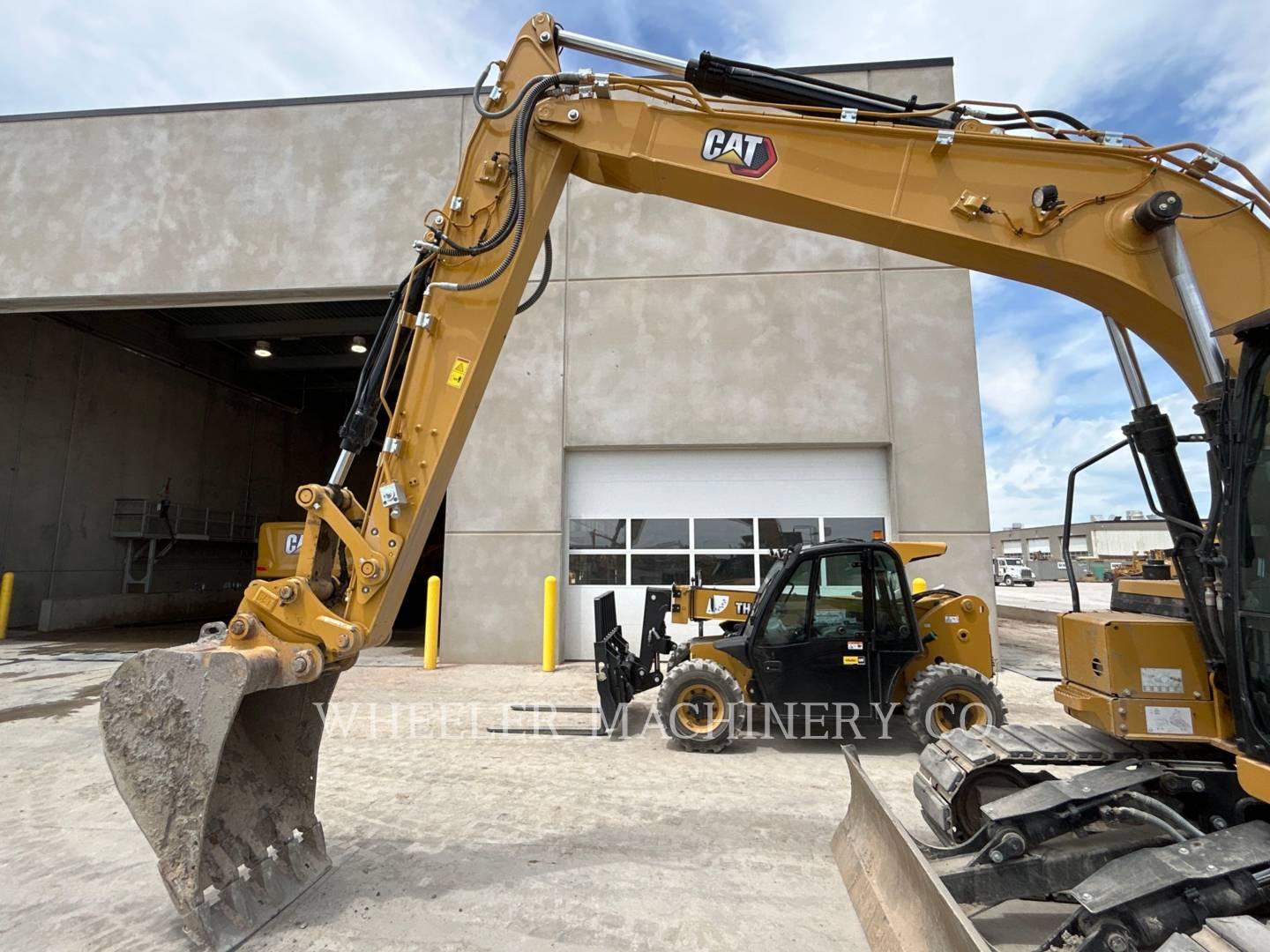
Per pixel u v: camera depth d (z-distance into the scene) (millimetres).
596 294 9352
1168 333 2924
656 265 9328
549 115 3326
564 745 5324
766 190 3195
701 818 3850
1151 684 2672
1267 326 2215
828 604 5340
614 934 2654
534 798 4156
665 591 6461
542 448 9141
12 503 12273
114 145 9977
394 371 3395
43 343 12750
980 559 8531
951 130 3217
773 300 9141
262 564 12031
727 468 9172
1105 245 2906
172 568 15570
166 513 14711
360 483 19266
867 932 2586
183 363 15562
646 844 3498
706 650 5492
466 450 9180
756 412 9000
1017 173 3023
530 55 3436
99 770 4645
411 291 3324
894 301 9000
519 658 8844
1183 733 2607
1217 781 2633
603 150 3293
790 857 3350
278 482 19281
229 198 9766
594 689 7242
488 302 3256
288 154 9797
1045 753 3094
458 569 9023
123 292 9727
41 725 5820
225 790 2818
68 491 13195
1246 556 2352
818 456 9078
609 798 4164
